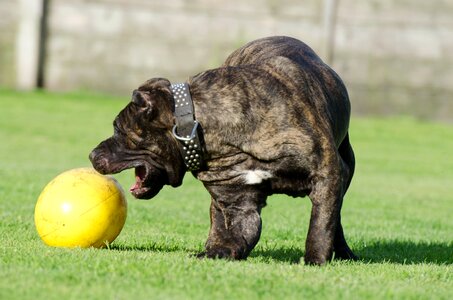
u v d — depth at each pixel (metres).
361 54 31.62
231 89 8.62
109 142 8.81
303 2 31.33
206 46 31.41
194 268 7.85
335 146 8.92
